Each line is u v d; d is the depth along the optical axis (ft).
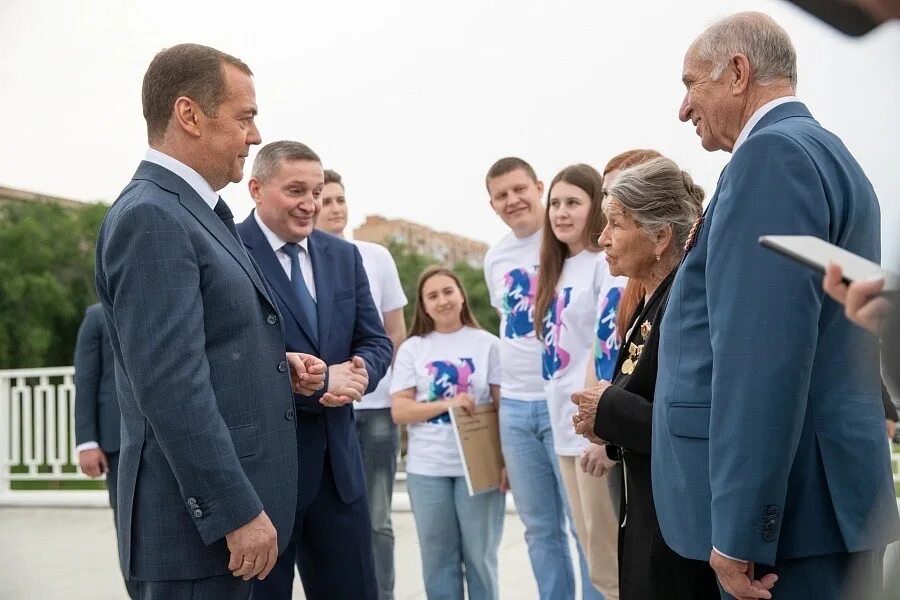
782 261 6.28
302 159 10.73
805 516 6.54
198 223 7.98
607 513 11.19
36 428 27.81
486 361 13.65
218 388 7.95
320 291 10.91
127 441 7.95
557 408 12.00
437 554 13.39
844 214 6.62
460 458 13.33
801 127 6.77
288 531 8.29
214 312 7.96
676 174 8.61
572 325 11.96
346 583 10.37
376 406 14.33
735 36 7.31
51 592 16.85
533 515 12.94
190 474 7.43
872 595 5.04
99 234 8.04
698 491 6.98
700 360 7.07
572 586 13.05
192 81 8.11
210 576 7.73
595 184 12.07
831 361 6.63
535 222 13.34
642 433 7.83
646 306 8.57
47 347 74.74
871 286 4.04
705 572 7.52
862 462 6.50
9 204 77.92
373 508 14.23
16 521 24.34
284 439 8.30
